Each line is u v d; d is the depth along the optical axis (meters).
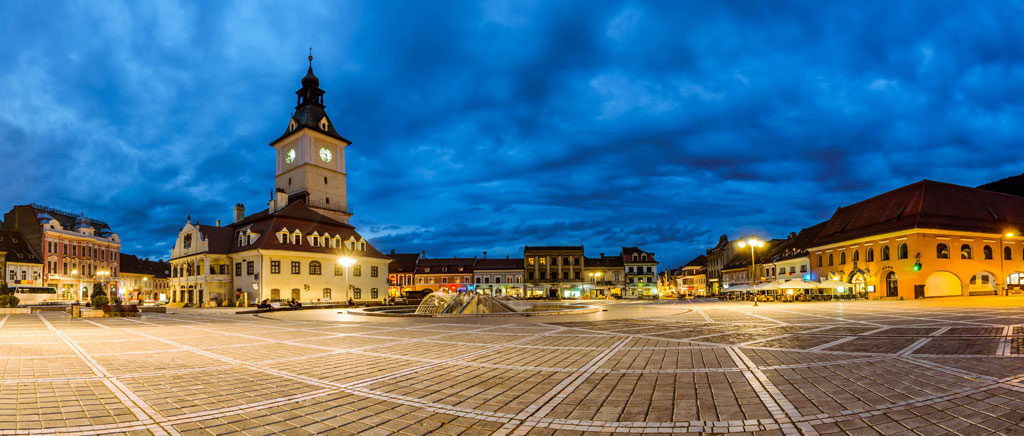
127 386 7.19
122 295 93.94
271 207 62.38
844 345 10.84
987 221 48.25
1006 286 47.09
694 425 5.15
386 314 25.50
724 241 92.19
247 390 6.91
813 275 58.25
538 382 7.34
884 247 47.72
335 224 61.28
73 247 76.81
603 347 11.23
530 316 23.30
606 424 5.22
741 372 7.86
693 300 59.06
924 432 4.76
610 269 99.94
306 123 71.75
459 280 97.12
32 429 5.11
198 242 56.81
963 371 7.51
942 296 46.25
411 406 6.02
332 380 7.59
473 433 4.98
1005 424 4.93
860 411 5.50
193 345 12.48
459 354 10.36
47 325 20.88
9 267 66.38
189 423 5.33
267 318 26.11
